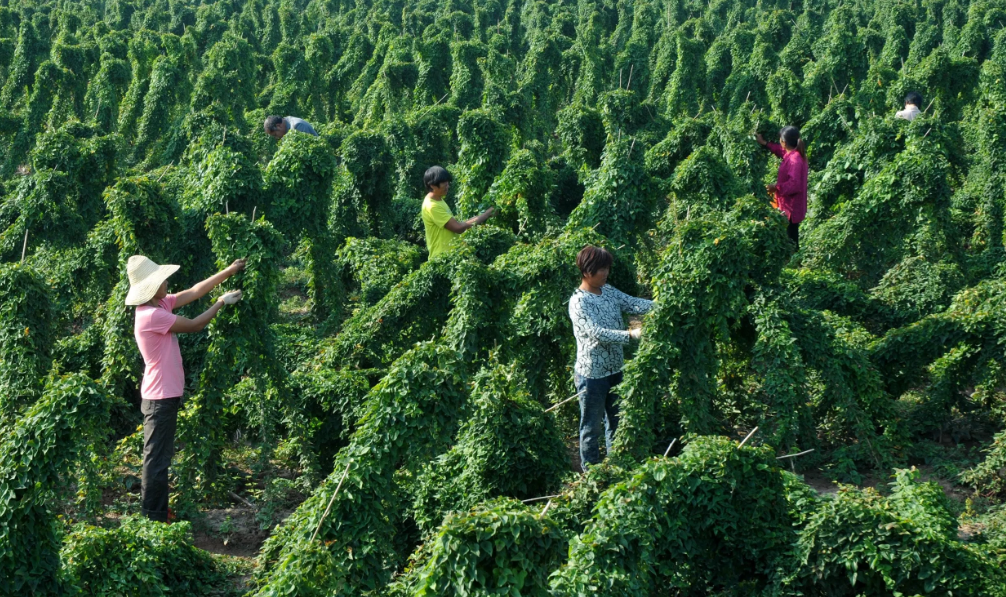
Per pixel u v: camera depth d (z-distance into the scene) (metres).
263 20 46.50
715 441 6.09
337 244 15.38
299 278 16.05
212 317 7.90
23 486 5.56
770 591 5.65
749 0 47.47
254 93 31.67
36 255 12.10
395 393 6.07
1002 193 14.01
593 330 7.61
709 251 7.41
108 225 10.67
